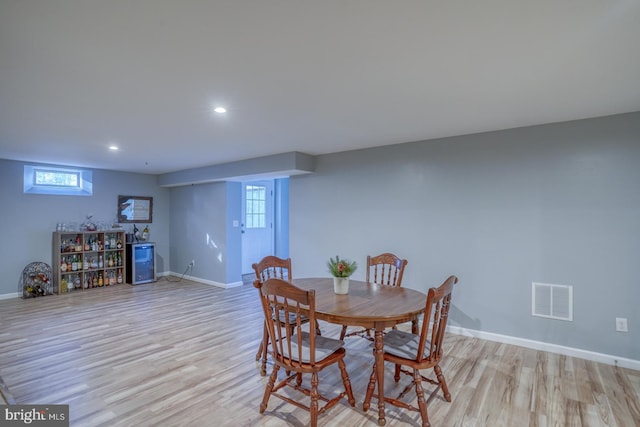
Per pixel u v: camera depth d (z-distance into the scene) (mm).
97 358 3002
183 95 2438
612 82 2211
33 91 2350
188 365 2879
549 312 3172
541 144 3209
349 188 4457
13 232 5172
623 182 2867
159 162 5340
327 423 2102
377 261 3441
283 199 7684
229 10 1443
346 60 1919
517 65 1974
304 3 1396
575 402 2318
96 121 3068
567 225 3096
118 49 1783
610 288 2918
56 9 1423
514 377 2674
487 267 3486
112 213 6223
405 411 2230
